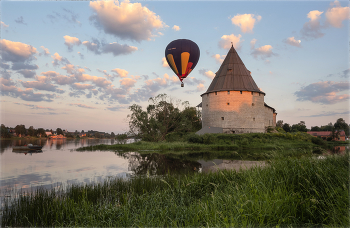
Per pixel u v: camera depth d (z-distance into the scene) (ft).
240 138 122.01
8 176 37.60
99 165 50.52
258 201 15.17
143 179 30.37
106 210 17.69
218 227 12.47
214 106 163.02
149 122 138.92
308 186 17.93
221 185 23.36
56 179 35.17
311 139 126.93
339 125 265.75
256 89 163.02
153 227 14.08
